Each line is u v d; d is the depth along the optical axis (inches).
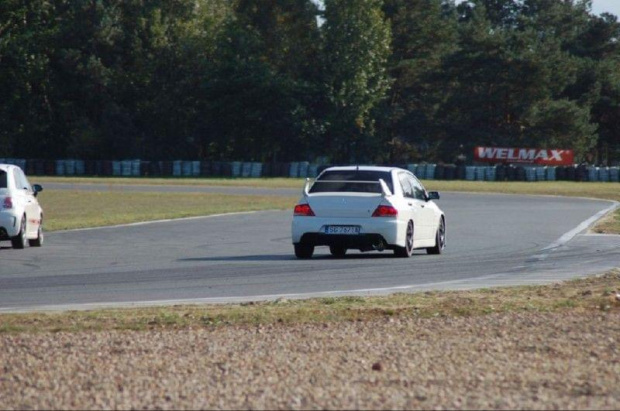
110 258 1788.9
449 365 732.7
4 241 2233.0
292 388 654.5
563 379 679.7
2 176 2001.7
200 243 2145.7
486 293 1214.9
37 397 634.8
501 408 596.1
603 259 1754.4
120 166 7253.9
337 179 1813.5
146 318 1002.1
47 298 1212.5
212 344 837.2
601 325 935.7
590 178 7175.2
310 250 1796.3
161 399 626.2
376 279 1424.7
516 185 6259.8
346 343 837.8
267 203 3907.5
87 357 773.9
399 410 592.7
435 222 1911.9
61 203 3873.0
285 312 1039.6
